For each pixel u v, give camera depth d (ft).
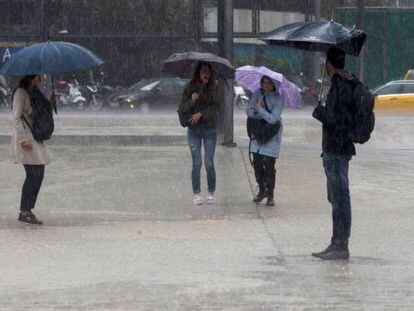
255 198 87.56
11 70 73.15
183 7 275.39
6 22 265.95
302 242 69.05
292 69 293.23
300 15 274.57
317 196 91.71
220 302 50.11
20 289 53.47
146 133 163.32
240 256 63.72
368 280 56.08
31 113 75.20
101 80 282.36
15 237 70.64
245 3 269.23
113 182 99.60
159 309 48.52
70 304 49.62
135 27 276.82
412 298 51.44
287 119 219.41
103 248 66.49
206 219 79.61
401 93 232.53
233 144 133.28
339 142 61.77
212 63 85.56
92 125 193.16
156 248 66.59
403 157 126.62
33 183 76.13
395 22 296.30
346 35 62.28
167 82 263.29
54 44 74.28
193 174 86.58
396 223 77.10
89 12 274.98
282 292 52.65
